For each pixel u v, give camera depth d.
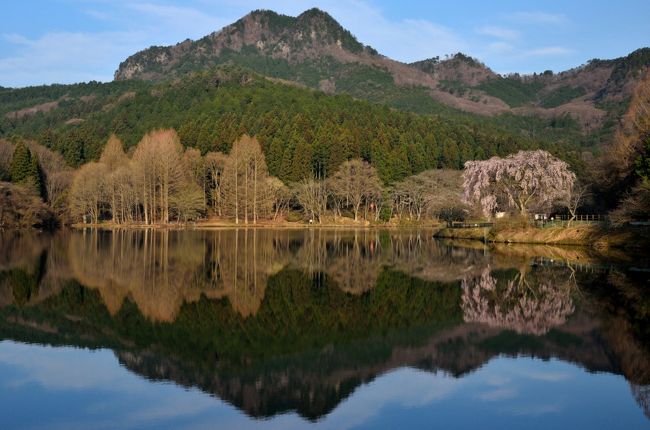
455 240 72.69
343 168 109.88
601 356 20.11
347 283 35.91
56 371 18.41
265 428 14.34
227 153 122.25
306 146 115.62
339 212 114.25
